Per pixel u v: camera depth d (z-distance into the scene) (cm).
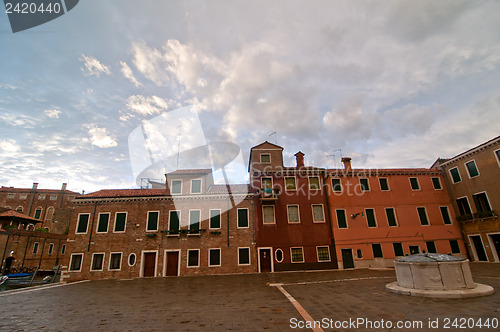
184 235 2103
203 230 2116
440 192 2453
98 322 730
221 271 2038
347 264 2150
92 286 1530
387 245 2223
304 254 2136
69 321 744
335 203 2298
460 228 2355
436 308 712
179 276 1980
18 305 990
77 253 2050
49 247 3609
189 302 994
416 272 927
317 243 2170
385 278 1420
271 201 2242
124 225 2125
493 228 2083
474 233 2231
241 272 2045
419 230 2300
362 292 1012
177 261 2062
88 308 921
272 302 929
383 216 2306
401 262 994
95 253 2052
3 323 728
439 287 877
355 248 2191
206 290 1278
